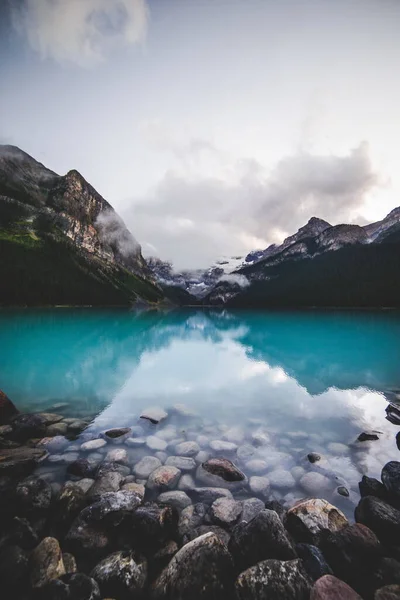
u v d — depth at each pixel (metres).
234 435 8.71
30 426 8.41
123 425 9.43
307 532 4.76
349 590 3.66
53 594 3.51
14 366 18.59
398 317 64.19
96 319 59.09
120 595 3.75
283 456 7.50
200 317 94.75
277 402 12.15
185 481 6.34
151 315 91.19
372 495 5.80
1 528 4.71
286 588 3.68
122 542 4.64
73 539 4.54
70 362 20.33
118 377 16.33
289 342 32.06
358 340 32.41
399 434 8.27
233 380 15.92
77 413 10.55
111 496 5.31
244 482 6.38
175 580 3.78
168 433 8.85
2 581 3.75
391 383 15.02
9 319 48.66
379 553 4.31
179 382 15.43
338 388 14.18
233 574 3.99
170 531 4.84
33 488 5.51
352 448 7.93
